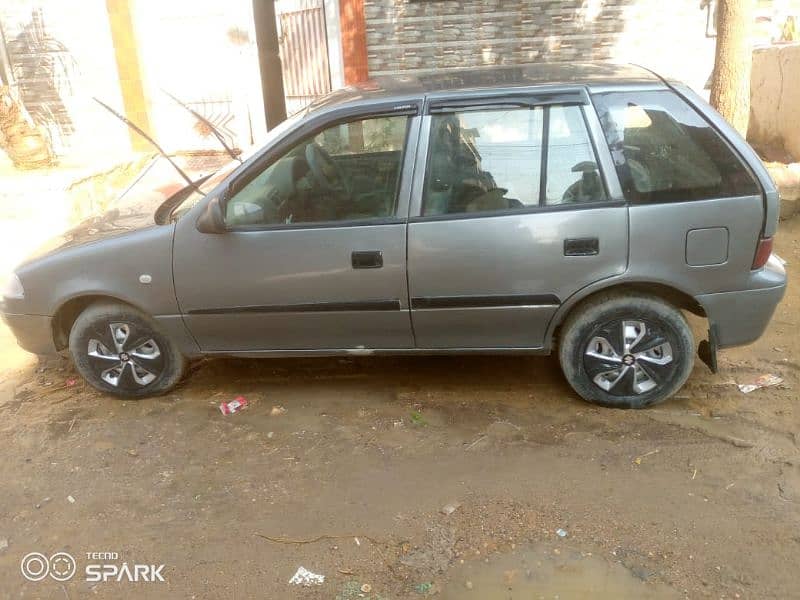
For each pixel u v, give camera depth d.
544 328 3.70
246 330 3.87
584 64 4.12
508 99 3.53
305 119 3.70
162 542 3.03
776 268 3.66
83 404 4.20
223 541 3.01
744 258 3.49
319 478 3.40
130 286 3.84
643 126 3.50
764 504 3.08
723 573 2.71
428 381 4.28
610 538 2.92
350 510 3.17
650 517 3.03
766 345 4.49
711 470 3.32
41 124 9.29
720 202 3.44
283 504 3.23
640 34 8.09
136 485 3.42
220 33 9.19
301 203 3.69
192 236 3.73
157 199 4.67
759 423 3.65
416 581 2.75
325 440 3.71
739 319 3.61
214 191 3.73
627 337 3.69
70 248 3.94
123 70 9.23
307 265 3.66
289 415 3.97
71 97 9.23
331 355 3.93
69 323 4.16
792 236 6.29
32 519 3.21
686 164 3.46
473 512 3.11
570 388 4.09
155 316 3.89
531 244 3.51
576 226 3.48
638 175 3.47
